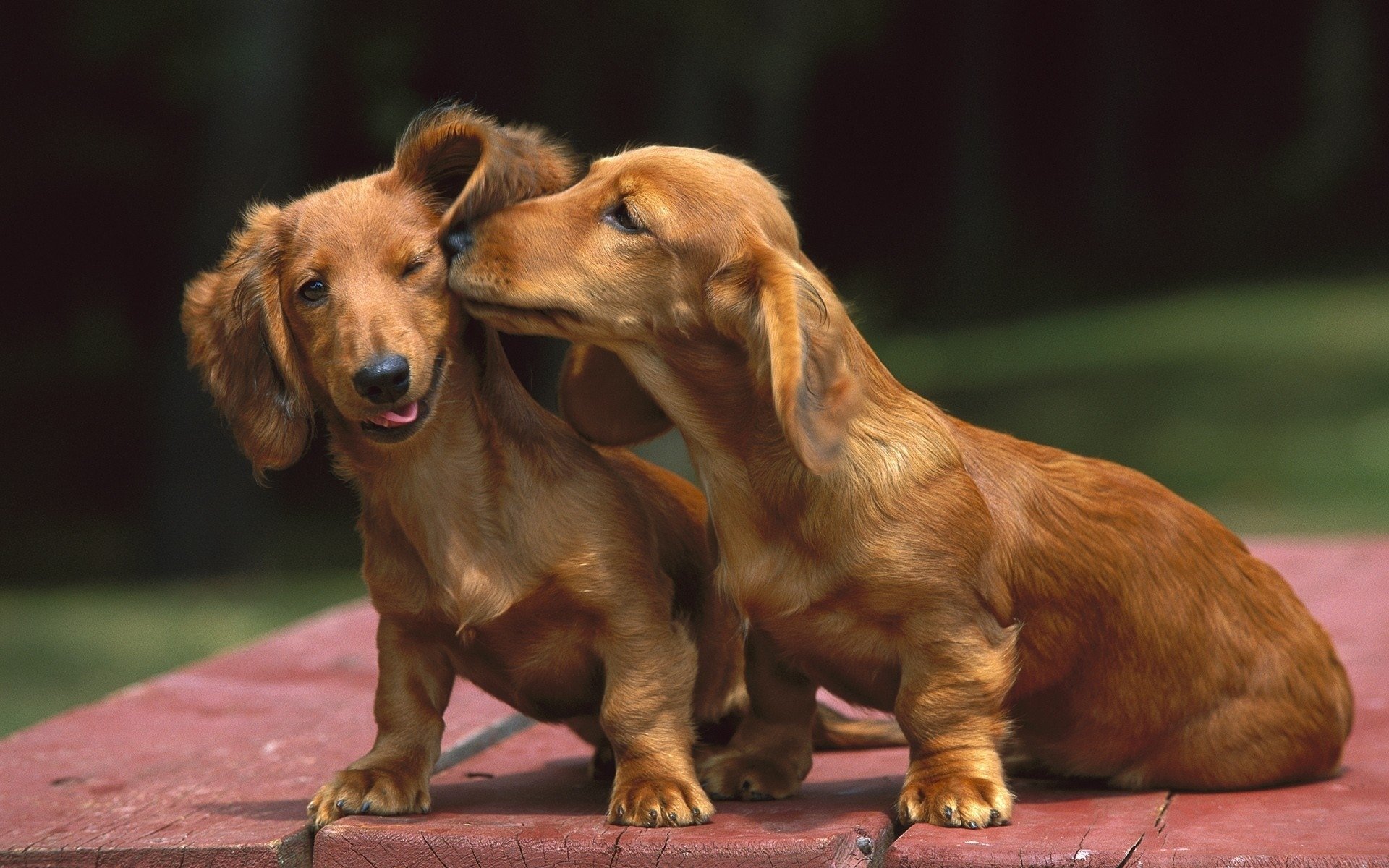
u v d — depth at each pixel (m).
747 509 5.72
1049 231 53.84
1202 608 6.22
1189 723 6.24
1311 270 44.59
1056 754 6.45
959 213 52.09
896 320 47.81
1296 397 29.48
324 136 24.88
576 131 25.08
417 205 5.83
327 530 27.78
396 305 5.57
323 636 10.02
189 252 23.53
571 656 5.89
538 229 5.70
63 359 34.56
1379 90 52.72
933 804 5.54
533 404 5.95
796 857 5.10
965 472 5.81
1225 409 29.44
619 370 6.33
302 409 5.80
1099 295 47.09
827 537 5.57
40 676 16.09
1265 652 6.28
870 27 38.72
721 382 5.72
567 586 5.66
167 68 23.64
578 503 5.72
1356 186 49.88
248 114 22.94
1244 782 6.28
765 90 27.11
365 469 5.80
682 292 5.67
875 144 57.75
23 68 27.86
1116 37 53.91
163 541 24.55
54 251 32.38
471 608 5.66
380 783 5.74
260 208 6.16
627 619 5.69
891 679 5.95
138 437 32.53
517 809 5.95
